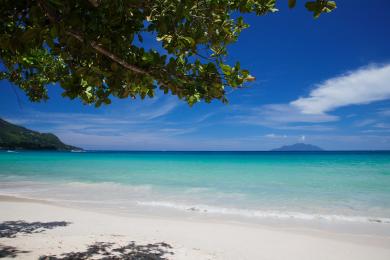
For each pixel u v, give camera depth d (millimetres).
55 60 5379
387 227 9797
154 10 3473
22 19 3258
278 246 7812
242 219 10945
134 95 4309
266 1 3850
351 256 7172
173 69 3418
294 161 58906
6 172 30781
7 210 12133
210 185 20422
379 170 32781
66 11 2914
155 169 35688
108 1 3133
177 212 12148
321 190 17859
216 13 3877
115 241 7621
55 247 6680
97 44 3275
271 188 18891
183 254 6789
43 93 6637
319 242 8172
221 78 3592
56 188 19281
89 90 4133
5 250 6156
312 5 2512
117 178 25109
